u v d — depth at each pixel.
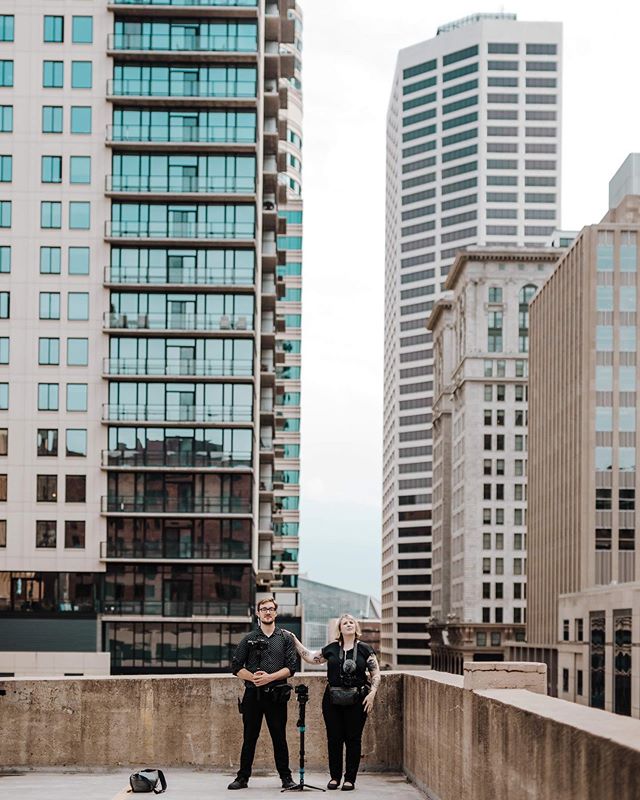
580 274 112.62
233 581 65.31
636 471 108.06
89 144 67.94
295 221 115.31
